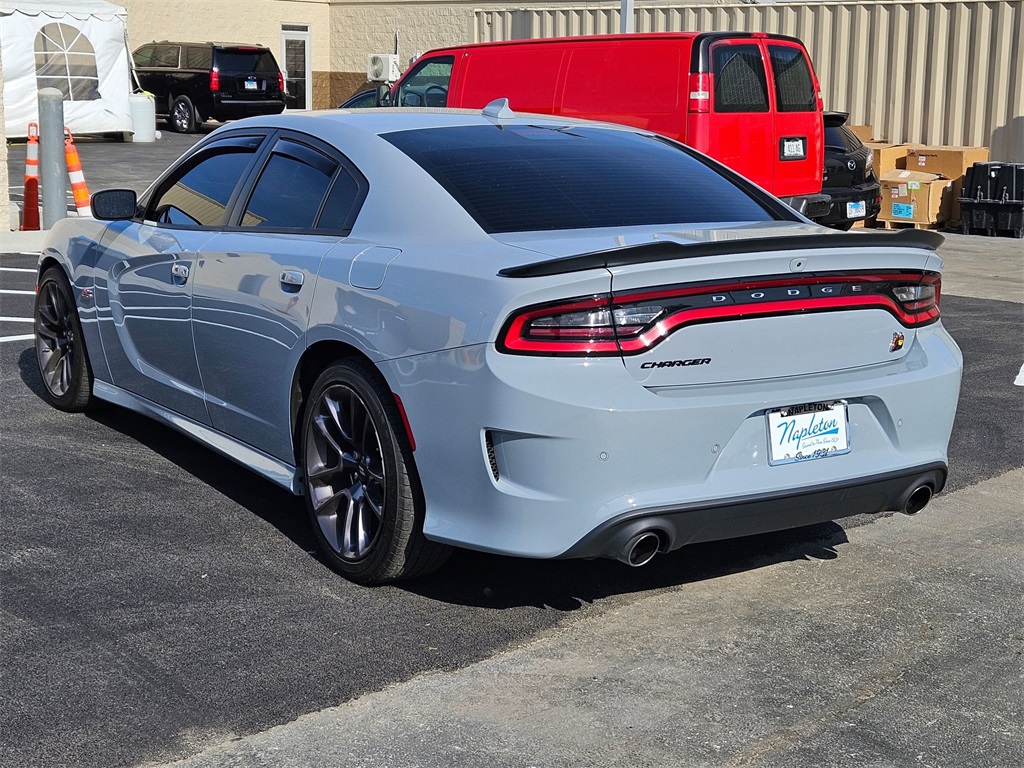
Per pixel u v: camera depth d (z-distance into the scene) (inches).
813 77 437.7
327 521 161.9
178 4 1181.1
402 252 151.6
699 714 125.1
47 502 185.5
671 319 135.1
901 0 654.5
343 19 1205.7
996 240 560.7
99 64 944.9
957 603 155.6
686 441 135.5
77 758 114.0
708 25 724.7
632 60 416.8
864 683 133.0
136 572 159.2
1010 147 629.6
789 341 142.4
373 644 139.9
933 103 652.7
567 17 773.3
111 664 132.9
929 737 121.6
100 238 219.1
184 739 117.8
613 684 131.4
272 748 116.6
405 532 148.9
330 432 159.9
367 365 152.5
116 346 214.7
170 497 189.6
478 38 815.7
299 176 177.8
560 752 117.0
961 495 200.5
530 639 142.5
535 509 134.6
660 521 134.9
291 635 141.6
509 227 151.9
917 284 153.4
